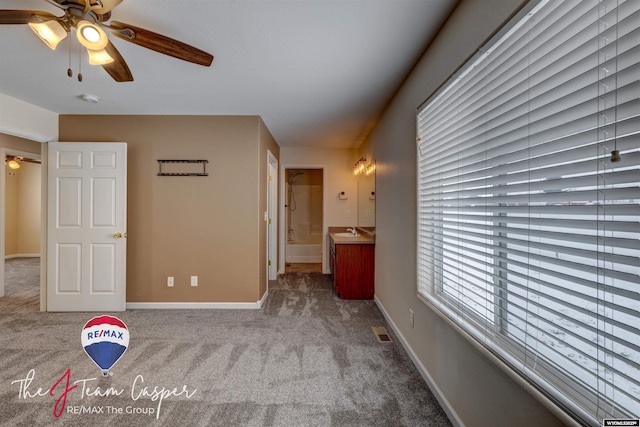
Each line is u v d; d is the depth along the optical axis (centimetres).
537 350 100
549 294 96
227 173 335
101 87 256
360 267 374
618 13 71
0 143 388
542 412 94
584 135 81
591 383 81
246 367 211
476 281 141
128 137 331
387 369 209
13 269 543
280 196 512
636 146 68
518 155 107
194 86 253
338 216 513
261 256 353
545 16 93
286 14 158
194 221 335
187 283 335
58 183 319
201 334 266
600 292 80
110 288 322
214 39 181
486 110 127
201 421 158
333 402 173
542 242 99
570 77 85
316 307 342
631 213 69
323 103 294
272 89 259
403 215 243
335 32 174
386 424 156
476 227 134
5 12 132
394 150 272
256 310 331
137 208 332
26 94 272
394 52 197
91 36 140
